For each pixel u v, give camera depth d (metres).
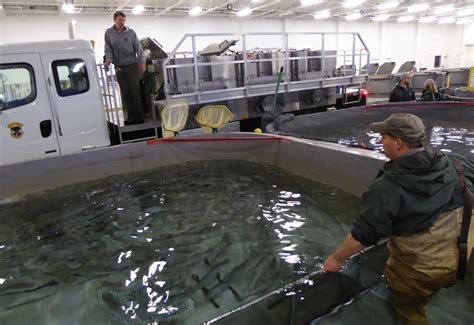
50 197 3.30
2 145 4.01
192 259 2.25
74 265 2.23
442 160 1.34
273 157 3.95
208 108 4.68
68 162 3.54
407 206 1.33
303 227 2.60
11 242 2.53
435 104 6.11
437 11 18.84
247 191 3.31
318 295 1.52
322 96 7.12
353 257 1.72
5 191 3.29
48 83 4.16
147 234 2.59
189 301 1.85
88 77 4.38
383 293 1.57
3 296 1.95
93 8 12.78
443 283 1.40
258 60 5.82
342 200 3.03
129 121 5.09
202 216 2.83
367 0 15.12
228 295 1.89
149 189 3.43
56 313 1.81
